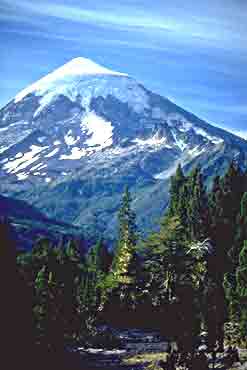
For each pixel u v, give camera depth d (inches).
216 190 4680.1
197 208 4537.4
